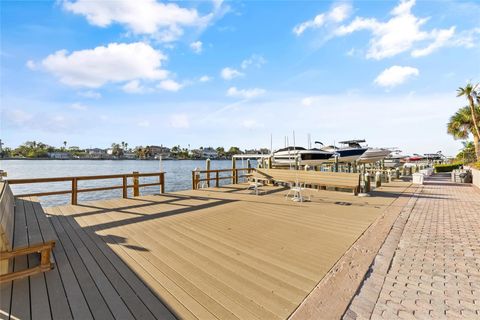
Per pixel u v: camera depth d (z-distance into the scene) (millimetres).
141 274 3084
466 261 3594
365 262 3471
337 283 2869
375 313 2342
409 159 37469
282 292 2709
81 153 141750
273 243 4273
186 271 3184
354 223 5586
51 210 6613
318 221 5746
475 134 27938
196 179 11000
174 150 147500
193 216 6105
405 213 6574
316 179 10172
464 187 12672
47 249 3035
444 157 49938
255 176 12055
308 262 3498
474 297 2648
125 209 6812
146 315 2299
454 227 5336
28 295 2578
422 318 2283
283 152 19344
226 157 143750
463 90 25625
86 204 7449
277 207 7262
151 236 4574
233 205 7488
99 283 2854
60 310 2346
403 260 3615
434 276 3125
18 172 45406
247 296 2625
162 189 9734
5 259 2693
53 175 39094
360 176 10000
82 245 4074
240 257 3658
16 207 4953
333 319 2232
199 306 2443
